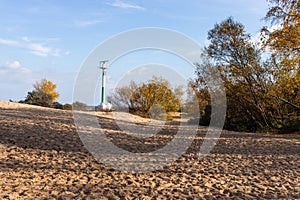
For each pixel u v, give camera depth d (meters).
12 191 5.23
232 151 10.59
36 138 10.23
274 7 16.61
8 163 7.11
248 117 22.66
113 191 5.52
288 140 14.11
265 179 6.73
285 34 16.36
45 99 34.22
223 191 5.76
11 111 17.14
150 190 5.66
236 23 23.06
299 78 17.16
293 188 6.02
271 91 20.17
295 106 19.44
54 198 5.00
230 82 22.88
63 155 8.45
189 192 5.59
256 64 21.66
